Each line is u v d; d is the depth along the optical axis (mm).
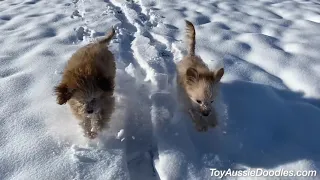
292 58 896
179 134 646
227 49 949
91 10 1207
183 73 738
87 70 636
